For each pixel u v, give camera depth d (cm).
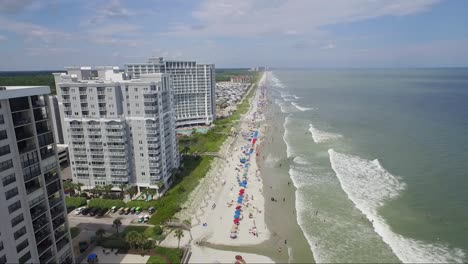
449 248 7438
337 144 15925
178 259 7100
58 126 13512
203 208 9775
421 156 13288
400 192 10250
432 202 9500
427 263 6994
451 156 13025
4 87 5141
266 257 7400
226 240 8088
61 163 12912
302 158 14175
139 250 7500
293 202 10025
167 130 11112
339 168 12644
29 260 5309
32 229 5306
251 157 14738
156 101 9819
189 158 14362
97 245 7681
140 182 10438
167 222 8750
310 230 8450
